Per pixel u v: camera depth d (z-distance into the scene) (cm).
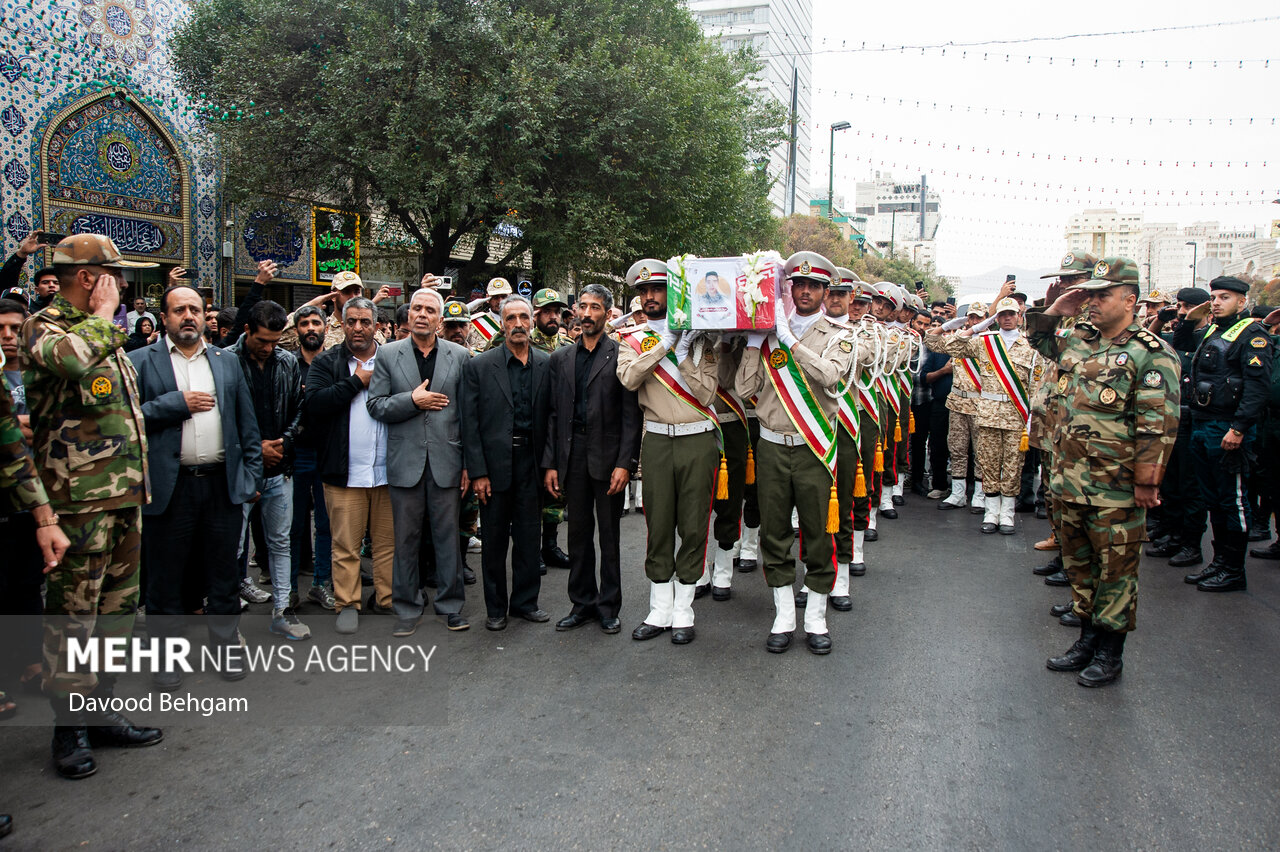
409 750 354
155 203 1322
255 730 374
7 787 326
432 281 559
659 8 1530
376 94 1195
